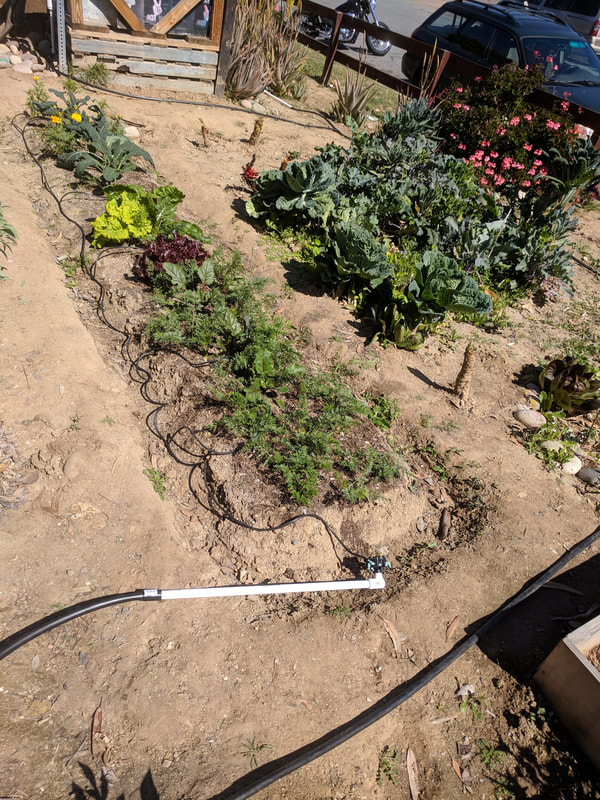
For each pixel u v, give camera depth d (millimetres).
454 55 5027
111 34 3975
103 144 3104
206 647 1569
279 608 1740
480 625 1765
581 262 3967
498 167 4457
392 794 1411
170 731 1405
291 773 1388
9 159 3137
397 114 4062
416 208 3500
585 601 1875
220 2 4062
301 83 5195
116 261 2645
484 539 2016
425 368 2686
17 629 1489
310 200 3094
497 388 2697
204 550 1821
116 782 1309
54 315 2320
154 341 2309
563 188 4031
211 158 3711
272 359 2246
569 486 2287
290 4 4789
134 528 1779
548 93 4680
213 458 1948
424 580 1858
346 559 1893
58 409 1980
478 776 1477
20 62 4035
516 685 1657
